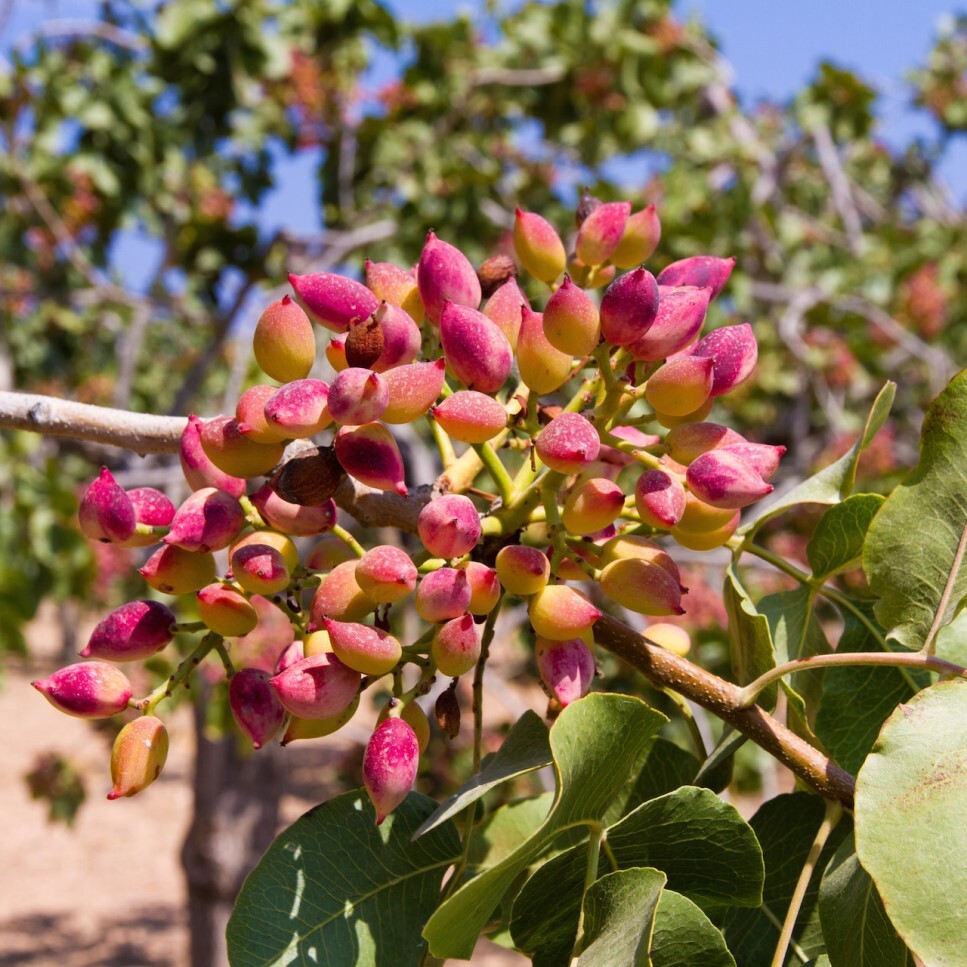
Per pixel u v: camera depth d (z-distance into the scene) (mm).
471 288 348
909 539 335
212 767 1662
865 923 304
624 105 2146
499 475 339
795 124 2475
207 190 2066
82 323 2393
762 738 322
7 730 4613
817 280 2154
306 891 317
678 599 324
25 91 1957
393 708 303
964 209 2809
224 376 2875
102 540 333
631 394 333
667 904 281
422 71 2105
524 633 1709
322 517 323
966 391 332
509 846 371
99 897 2924
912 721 281
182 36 1928
